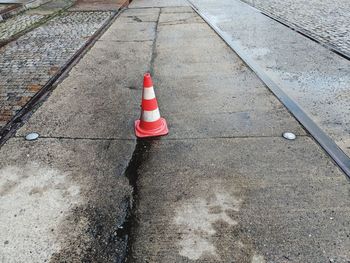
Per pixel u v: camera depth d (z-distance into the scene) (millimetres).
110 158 3115
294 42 6262
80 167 2994
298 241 2203
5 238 2281
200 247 2189
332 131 3416
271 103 4023
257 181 2762
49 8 10195
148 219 2428
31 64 5566
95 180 2834
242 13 8883
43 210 2520
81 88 4602
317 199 2549
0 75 5121
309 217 2387
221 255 2127
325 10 8828
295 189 2658
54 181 2822
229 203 2543
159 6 10375
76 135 3486
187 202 2568
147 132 3453
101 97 4324
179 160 3062
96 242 2250
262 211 2455
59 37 7102
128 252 2178
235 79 4742
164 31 7406
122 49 6246
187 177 2842
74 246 2221
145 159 3096
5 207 2549
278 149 3158
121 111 3959
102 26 7926
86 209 2527
